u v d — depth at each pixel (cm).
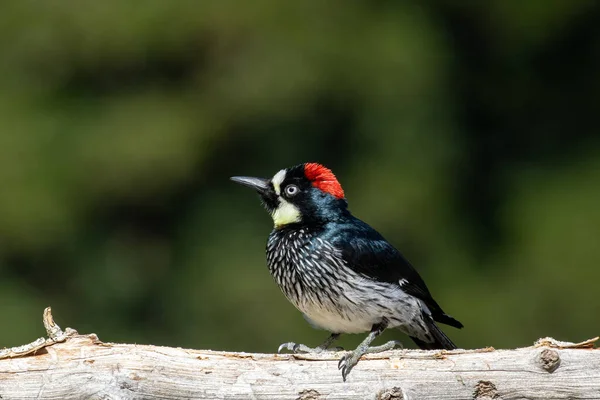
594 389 723
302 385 733
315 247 871
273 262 904
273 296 1562
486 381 729
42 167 1579
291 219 905
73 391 709
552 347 731
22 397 709
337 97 1598
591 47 1753
